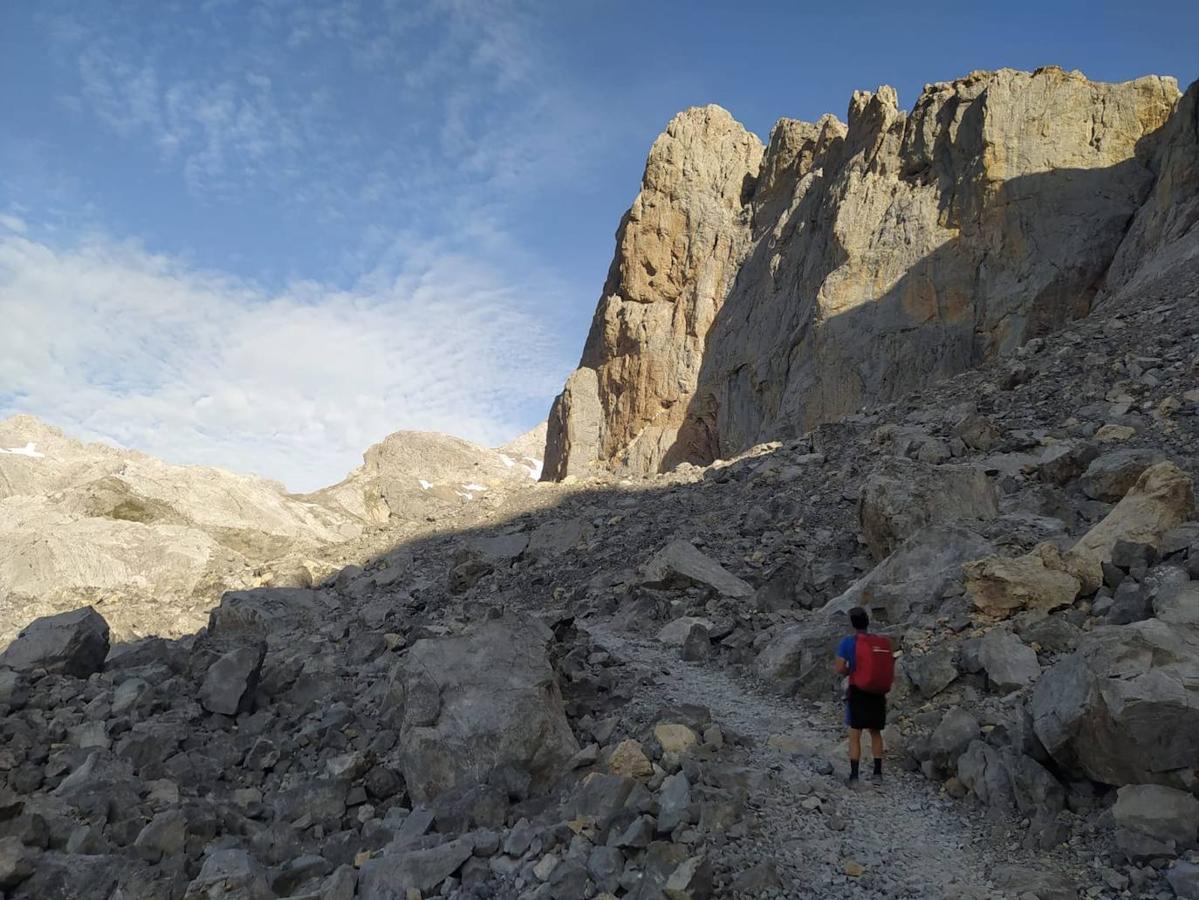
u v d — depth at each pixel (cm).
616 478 3309
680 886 609
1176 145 3309
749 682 1188
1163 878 598
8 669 1242
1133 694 658
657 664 1291
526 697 891
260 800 912
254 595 2158
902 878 650
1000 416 2200
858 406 3844
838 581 1555
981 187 3903
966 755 793
